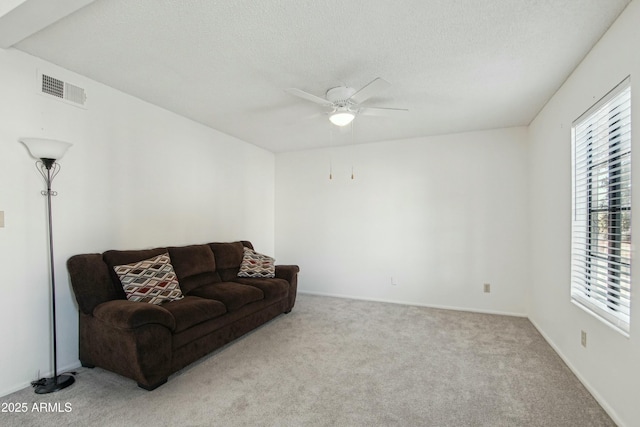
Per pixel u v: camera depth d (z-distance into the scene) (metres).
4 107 2.21
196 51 2.28
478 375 2.47
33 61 2.36
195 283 3.37
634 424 1.71
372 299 4.79
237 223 4.61
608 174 2.10
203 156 3.98
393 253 4.68
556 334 2.93
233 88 2.90
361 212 4.89
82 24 1.98
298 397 2.16
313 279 5.23
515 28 1.98
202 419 1.91
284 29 2.00
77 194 2.64
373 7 1.78
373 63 2.42
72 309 2.56
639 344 1.67
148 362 2.17
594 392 2.15
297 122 3.87
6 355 2.20
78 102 2.64
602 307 2.11
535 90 2.91
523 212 4.02
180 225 3.65
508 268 4.08
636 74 1.71
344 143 4.89
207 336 2.72
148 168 3.27
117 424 1.86
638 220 1.70
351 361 2.71
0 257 2.18
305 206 5.30
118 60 2.42
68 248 2.56
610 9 1.81
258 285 3.58
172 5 1.79
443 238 4.39
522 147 4.02
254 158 5.01
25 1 1.69
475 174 4.23
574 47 2.19
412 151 4.57
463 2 1.74
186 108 3.43
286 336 3.28
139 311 2.15
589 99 2.25
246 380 2.38
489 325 3.64
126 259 2.78
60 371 2.46
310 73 2.60
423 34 2.04
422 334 3.35
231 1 1.75
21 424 1.85
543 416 1.95
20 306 2.27
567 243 2.68
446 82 2.74
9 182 2.23
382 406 2.06
